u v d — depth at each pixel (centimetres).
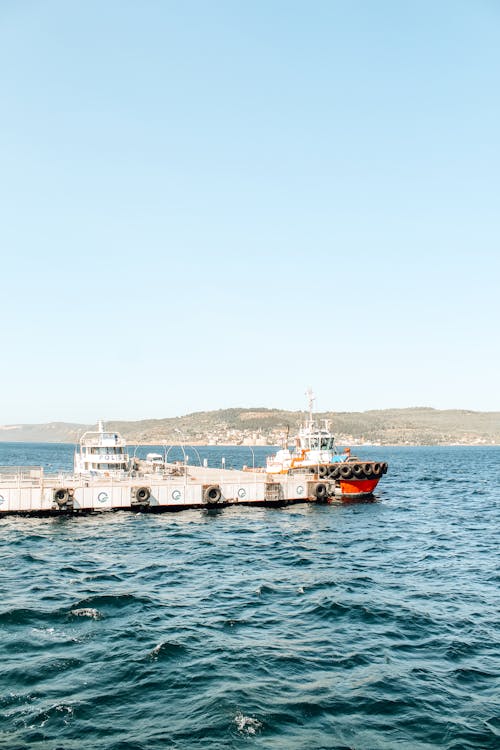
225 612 2570
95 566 3419
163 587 2964
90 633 2261
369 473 6612
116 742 1489
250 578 3175
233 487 5856
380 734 1567
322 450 7031
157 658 2025
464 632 2361
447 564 3581
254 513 5547
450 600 2803
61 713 1631
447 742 1532
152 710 1661
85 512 5300
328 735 1554
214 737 1523
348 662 2042
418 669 1992
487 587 3052
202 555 3744
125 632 2275
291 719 1630
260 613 2564
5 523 4834
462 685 1875
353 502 6494
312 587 2992
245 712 1650
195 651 2102
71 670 1917
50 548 3922
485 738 1555
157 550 3891
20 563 3469
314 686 1844
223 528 4775
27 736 1511
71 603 2644
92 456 6531
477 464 17538
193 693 1770
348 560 3666
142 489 5425
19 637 2203
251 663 2008
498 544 4278
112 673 1900
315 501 6300
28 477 5725
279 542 4225
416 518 5559
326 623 2445
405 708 1711
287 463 7069
